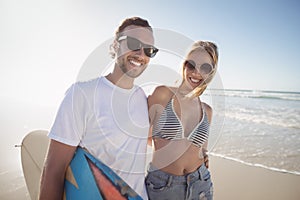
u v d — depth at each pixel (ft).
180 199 6.22
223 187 13.17
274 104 43.62
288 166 15.96
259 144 20.61
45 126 17.03
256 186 13.23
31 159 7.77
